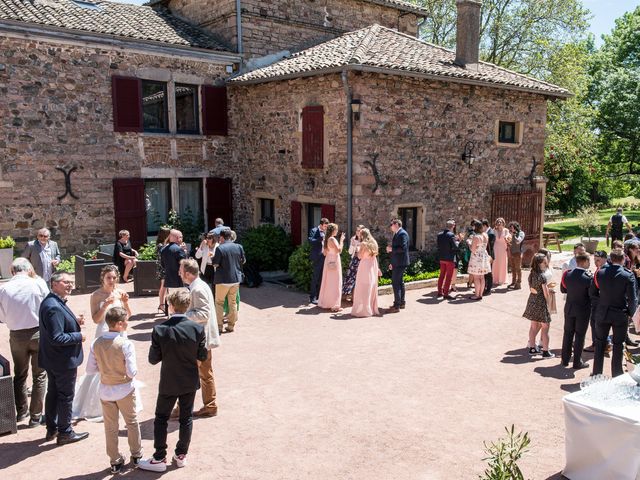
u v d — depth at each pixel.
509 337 8.70
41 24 12.02
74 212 13.06
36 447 5.26
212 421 5.79
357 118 11.81
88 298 10.76
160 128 14.41
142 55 13.68
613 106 27.05
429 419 5.82
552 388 6.66
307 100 12.95
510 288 12.20
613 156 29.83
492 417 5.87
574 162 23.66
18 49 11.95
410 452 5.15
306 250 11.76
